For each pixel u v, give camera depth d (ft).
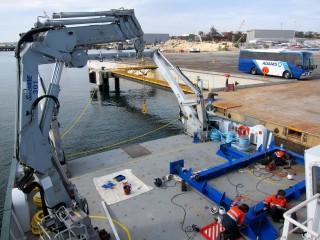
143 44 25.86
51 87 15.17
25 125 14.11
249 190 24.95
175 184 26.08
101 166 30.07
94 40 18.93
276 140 40.37
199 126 36.88
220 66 123.44
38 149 14.66
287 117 43.60
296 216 19.56
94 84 133.18
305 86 71.51
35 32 14.48
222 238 18.21
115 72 114.21
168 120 73.72
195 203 23.15
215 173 26.96
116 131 64.69
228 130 38.24
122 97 106.22
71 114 80.48
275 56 84.07
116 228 20.30
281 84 75.87
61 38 15.16
